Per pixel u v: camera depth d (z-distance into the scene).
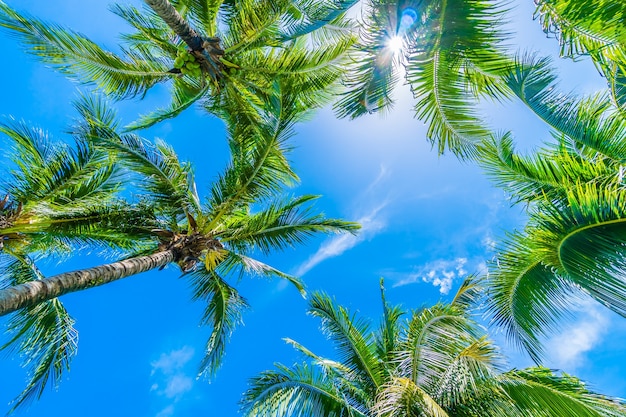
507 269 5.53
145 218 8.94
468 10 5.68
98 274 6.76
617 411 5.16
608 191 4.11
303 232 9.91
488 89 6.72
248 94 10.83
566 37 5.35
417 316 7.54
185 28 8.29
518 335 5.62
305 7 9.12
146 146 8.42
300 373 7.75
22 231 8.20
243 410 7.24
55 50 7.86
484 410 6.29
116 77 9.31
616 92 6.00
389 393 6.13
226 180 9.02
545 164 6.13
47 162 8.18
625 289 3.98
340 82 10.15
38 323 8.54
